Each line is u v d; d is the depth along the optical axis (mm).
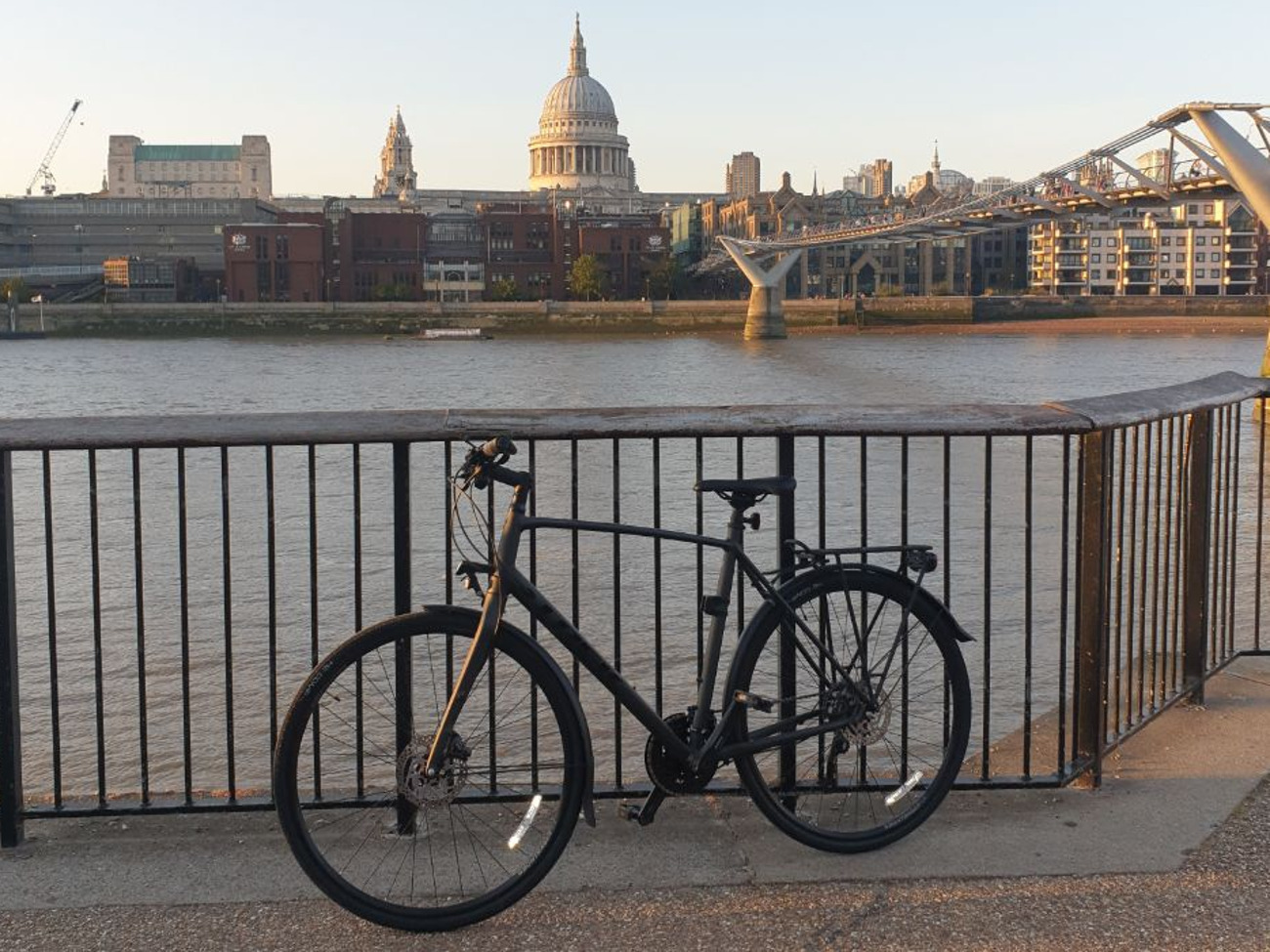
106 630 17391
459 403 72562
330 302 185500
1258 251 183750
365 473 33031
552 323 181750
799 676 8539
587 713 12562
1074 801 4699
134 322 180500
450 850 4277
